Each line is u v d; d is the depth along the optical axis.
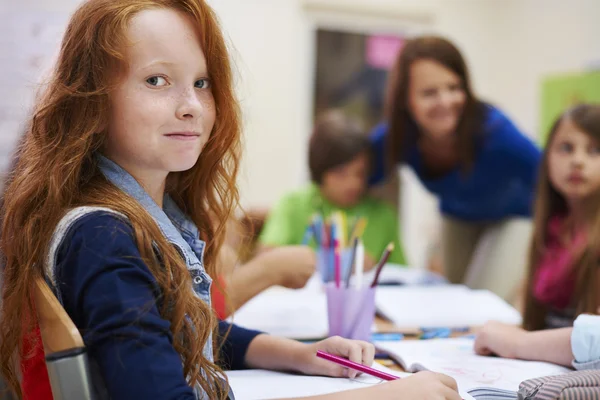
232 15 2.56
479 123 1.62
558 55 2.52
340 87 2.74
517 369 0.70
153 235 0.53
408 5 2.77
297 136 2.69
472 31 2.85
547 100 2.57
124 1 0.56
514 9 2.80
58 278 0.51
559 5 2.51
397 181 2.80
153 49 0.54
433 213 2.82
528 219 1.68
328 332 0.90
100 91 0.54
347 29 2.72
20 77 1.86
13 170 0.65
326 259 1.31
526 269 1.18
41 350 0.57
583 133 1.13
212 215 0.72
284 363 0.71
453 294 1.21
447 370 0.69
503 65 2.88
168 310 0.53
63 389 0.46
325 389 0.63
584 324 0.68
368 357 0.67
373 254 1.78
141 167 0.58
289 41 2.65
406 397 0.51
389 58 2.78
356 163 1.78
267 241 1.76
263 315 1.04
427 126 1.60
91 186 0.55
